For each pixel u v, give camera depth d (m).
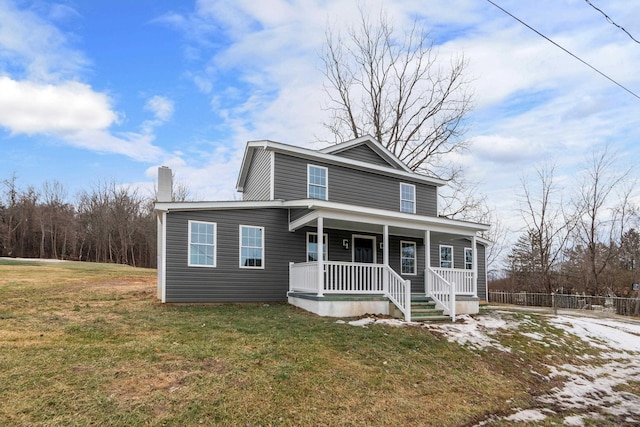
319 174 15.12
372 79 27.81
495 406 6.24
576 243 28.84
